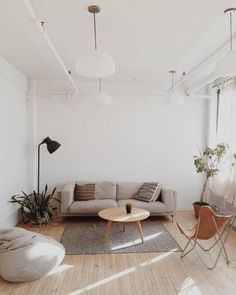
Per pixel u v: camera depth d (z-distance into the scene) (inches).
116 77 214.5
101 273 121.8
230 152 190.7
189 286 111.3
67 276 119.1
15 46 146.6
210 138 226.1
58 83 223.9
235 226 180.7
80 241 159.5
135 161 229.8
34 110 220.5
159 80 224.8
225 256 136.4
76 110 226.1
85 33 129.1
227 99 198.2
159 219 205.0
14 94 188.7
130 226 187.6
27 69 192.9
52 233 173.5
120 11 107.4
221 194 198.1
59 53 157.4
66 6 103.3
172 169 230.8
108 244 154.9
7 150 173.6
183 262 132.9
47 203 196.2
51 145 203.3
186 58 167.0
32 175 219.0
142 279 116.6
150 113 229.0
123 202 202.7
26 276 113.6
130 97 227.6
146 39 136.7
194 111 230.5
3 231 132.2
